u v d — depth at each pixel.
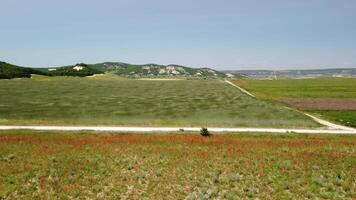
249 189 26.39
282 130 59.09
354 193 25.73
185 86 177.12
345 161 35.28
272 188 27.14
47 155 36.97
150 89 154.62
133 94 129.75
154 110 87.19
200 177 29.39
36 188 26.72
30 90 136.75
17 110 82.50
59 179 28.97
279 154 38.16
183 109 89.56
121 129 57.72
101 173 30.78
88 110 85.38
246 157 36.69
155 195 25.41
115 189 26.62
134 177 29.48
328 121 71.19
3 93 123.19
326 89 152.88
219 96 125.06
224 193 25.47
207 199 24.47
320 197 25.22
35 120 66.81
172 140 46.59
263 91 147.25
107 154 37.81
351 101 106.12
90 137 48.75
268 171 31.53
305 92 139.62
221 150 39.97
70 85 167.75
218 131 56.78
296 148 41.72
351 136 53.72
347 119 72.12
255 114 80.62
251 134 54.03
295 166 33.34
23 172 30.73
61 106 91.88
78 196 25.27
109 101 105.56
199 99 114.31
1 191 25.75
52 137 48.12
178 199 24.58
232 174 30.08
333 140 48.62
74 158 35.84
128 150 39.88
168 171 31.39
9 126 59.16
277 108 91.81
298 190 26.52
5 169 31.39
